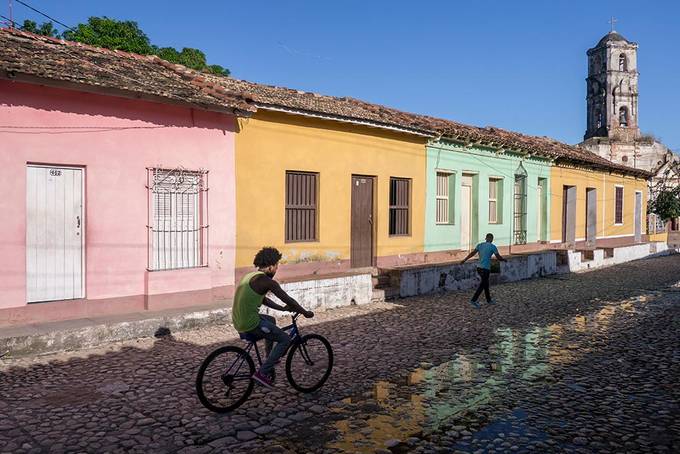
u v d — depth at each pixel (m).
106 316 9.23
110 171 9.36
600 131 42.94
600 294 15.02
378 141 14.52
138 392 6.48
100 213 9.26
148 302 9.76
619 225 28.38
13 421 5.58
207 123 10.67
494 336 9.70
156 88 9.73
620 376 7.29
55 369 7.33
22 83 8.33
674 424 5.61
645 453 4.94
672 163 38.97
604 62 42.69
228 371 5.98
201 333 9.45
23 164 8.41
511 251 20.00
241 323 6.01
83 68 9.38
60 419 5.64
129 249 9.65
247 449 5.03
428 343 9.12
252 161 11.59
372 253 14.66
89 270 9.18
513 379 7.17
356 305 12.54
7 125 8.23
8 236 8.29
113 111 9.35
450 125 18.12
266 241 11.95
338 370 7.50
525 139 22.56
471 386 6.88
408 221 15.77
